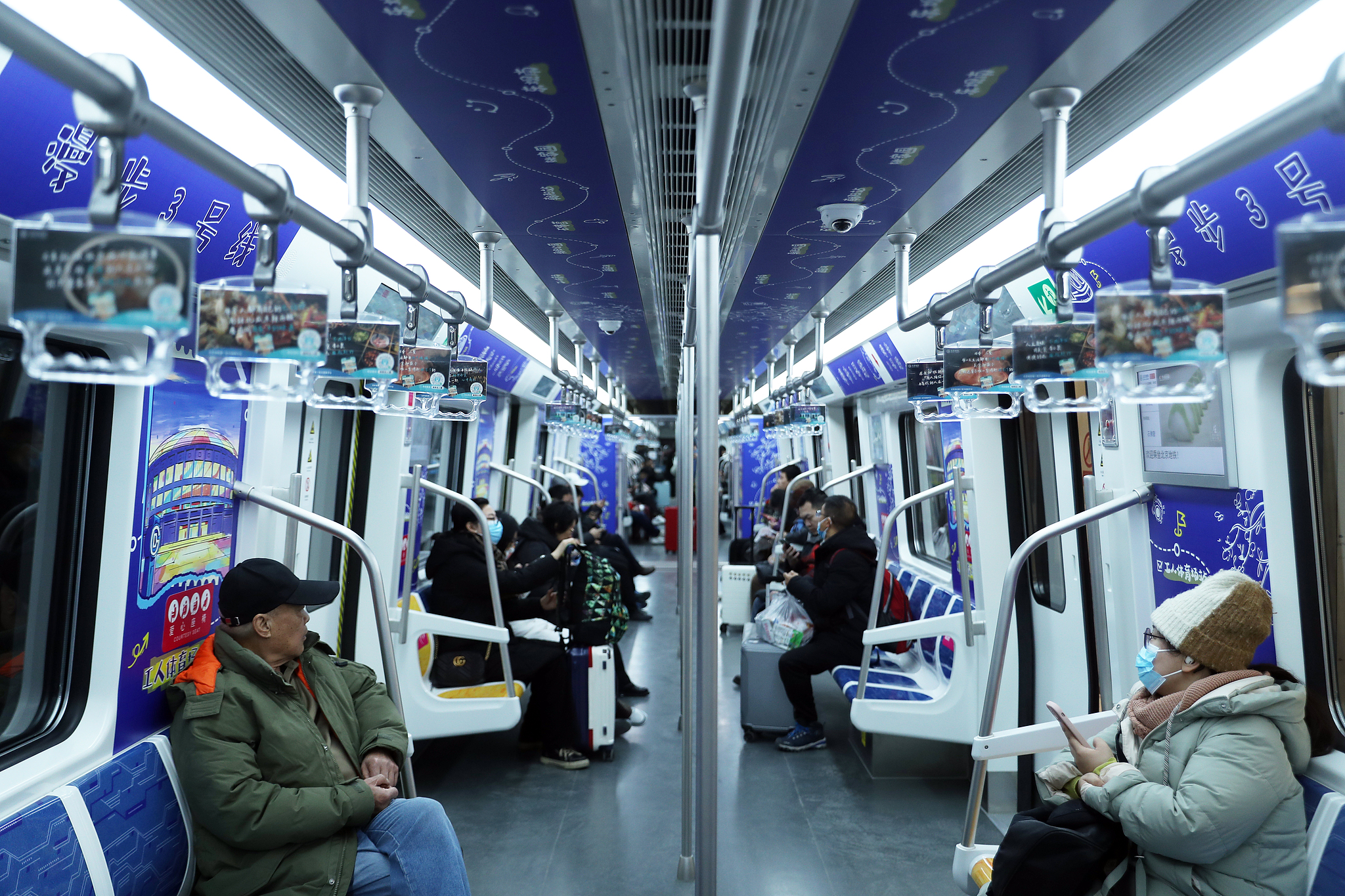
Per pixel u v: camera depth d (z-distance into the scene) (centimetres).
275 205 168
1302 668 254
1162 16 163
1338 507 254
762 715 555
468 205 299
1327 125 113
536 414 895
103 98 120
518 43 175
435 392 272
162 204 225
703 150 190
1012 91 198
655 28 172
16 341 219
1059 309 211
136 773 245
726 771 499
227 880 247
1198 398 179
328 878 250
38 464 243
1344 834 209
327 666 296
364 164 210
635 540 1811
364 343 220
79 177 195
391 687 300
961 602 475
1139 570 323
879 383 671
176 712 255
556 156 247
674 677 712
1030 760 429
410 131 227
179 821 256
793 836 412
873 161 248
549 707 501
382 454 450
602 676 505
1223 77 205
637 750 532
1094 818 236
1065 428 397
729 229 326
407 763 292
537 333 721
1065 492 402
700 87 193
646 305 516
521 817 432
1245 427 262
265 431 330
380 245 335
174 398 271
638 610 966
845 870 377
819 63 183
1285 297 118
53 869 208
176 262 131
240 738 251
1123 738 248
